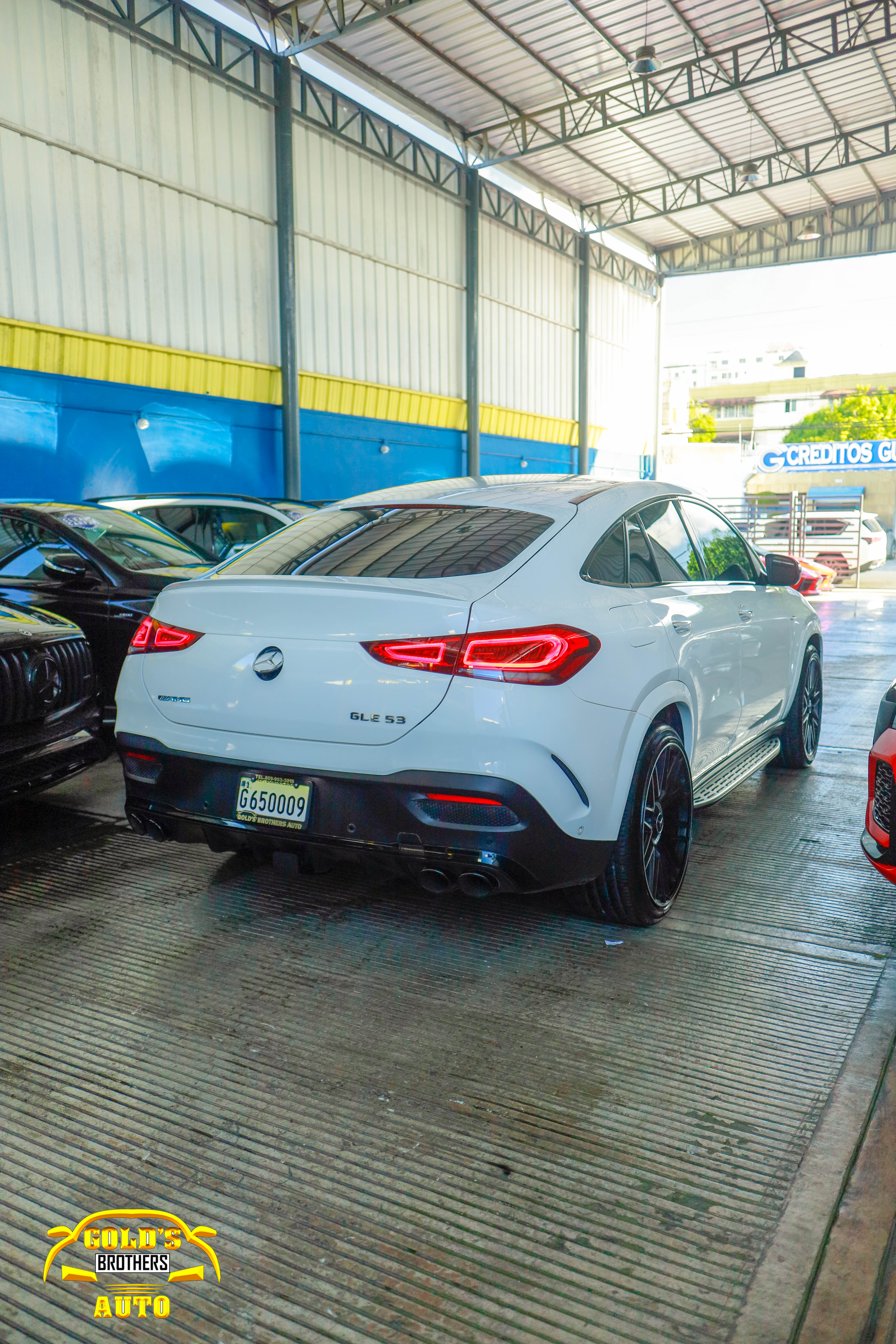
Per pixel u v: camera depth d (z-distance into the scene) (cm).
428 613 238
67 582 484
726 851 359
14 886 327
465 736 231
